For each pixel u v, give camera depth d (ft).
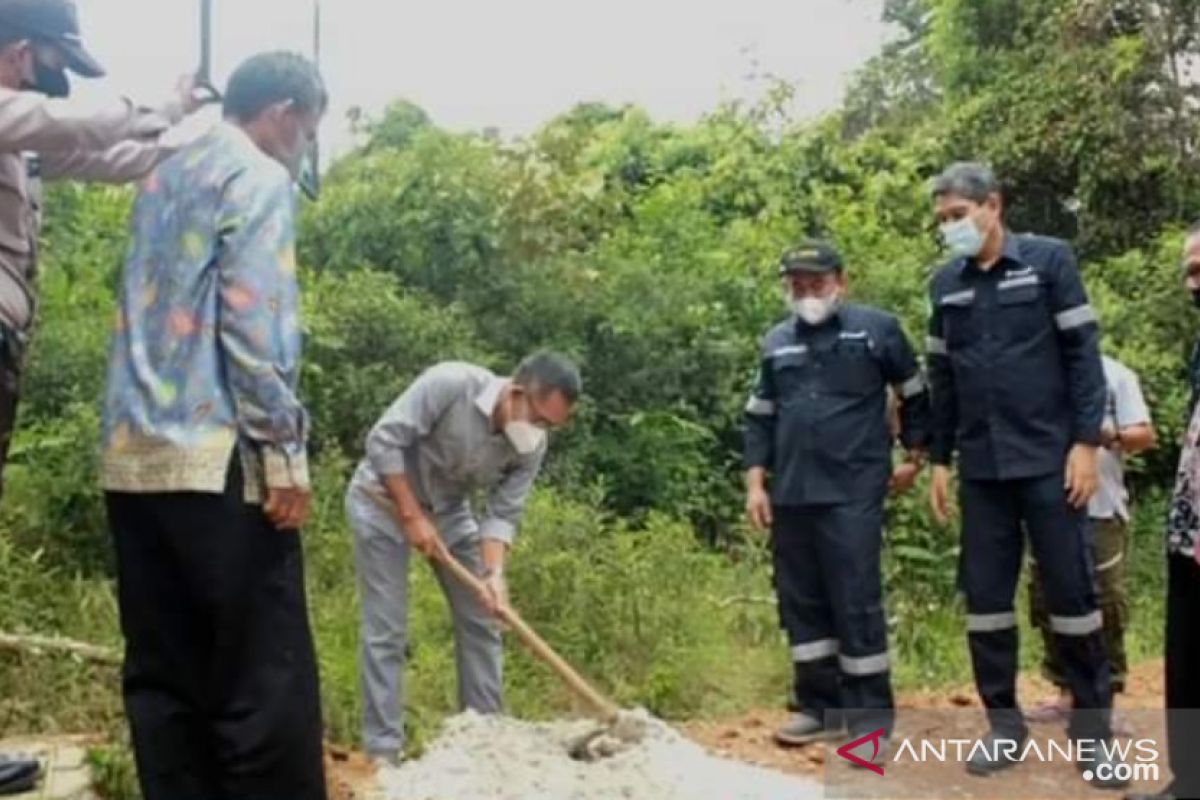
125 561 10.52
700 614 22.88
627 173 46.19
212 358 10.13
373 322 29.17
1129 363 34.86
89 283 28.53
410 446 15.76
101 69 12.23
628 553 24.22
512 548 22.49
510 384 15.69
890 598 26.43
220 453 10.00
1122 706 19.90
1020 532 16.10
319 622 20.39
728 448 32.78
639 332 32.12
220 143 10.50
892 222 41.45
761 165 42.47
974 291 15.84
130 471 10.20
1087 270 39.42
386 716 15.70
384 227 32.45
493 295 32.45
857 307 17.71
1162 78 40.57
